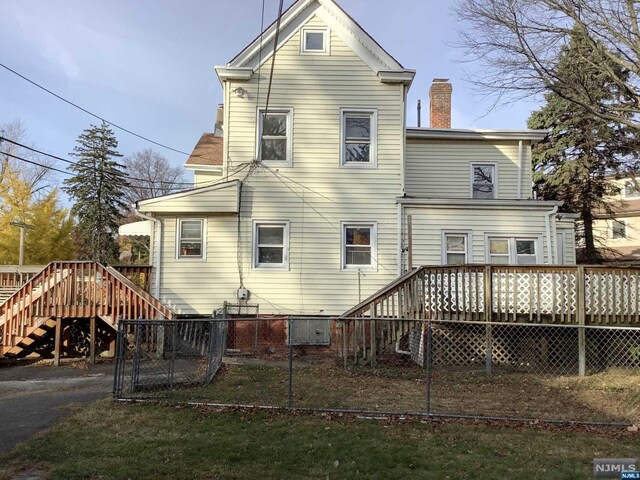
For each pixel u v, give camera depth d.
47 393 8.45
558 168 24.50
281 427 6.18
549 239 14.41
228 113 15.00
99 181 37.94
